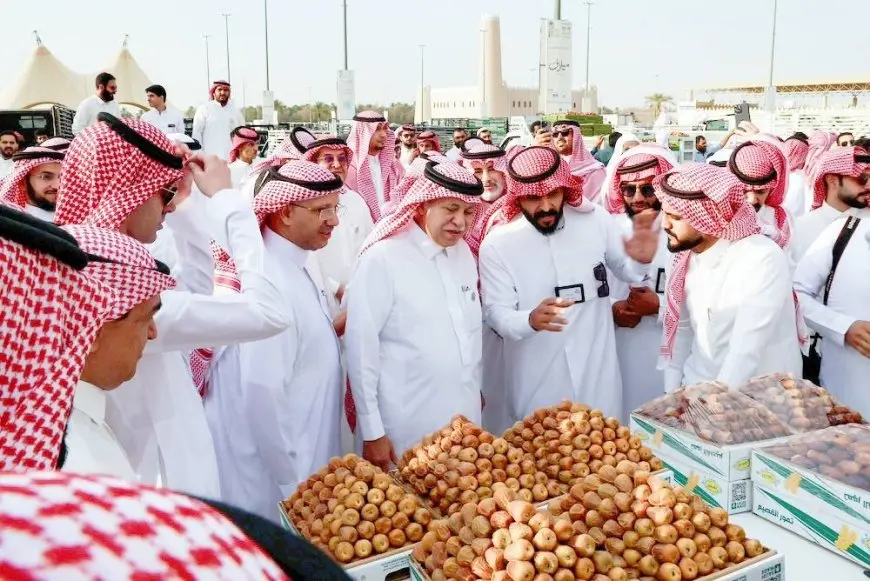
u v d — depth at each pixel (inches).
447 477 93.0
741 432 96.9
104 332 60.1
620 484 82.3
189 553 16.3
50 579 13.5
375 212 256.4
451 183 118.6
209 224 91.2
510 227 145.9
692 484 99.0
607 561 73.5
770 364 122.2
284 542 25.2
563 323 126.5
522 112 2384.4
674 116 930.1
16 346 43.0
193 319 78.0
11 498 14.9
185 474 84.5
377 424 120.3
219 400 118.2
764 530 90.4
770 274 116.4
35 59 756.0
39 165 164.2
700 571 74.7
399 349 122.7
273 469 115.0
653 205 155.6
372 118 259.8
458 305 126.2
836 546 83.9
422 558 81.6
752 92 1886.1
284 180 113.6
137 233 81.4
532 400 144.9
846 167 152.0
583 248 144.7
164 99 510.9
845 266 136.9
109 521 15.5
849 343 130.9
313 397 118.2
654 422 105.0
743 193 118.6
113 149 77.3
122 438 81.6
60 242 44.0
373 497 87.4
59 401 45.3
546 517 74.9
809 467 87.3
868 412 133.6
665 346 132.8
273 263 115.0
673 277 130.3
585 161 262.2
